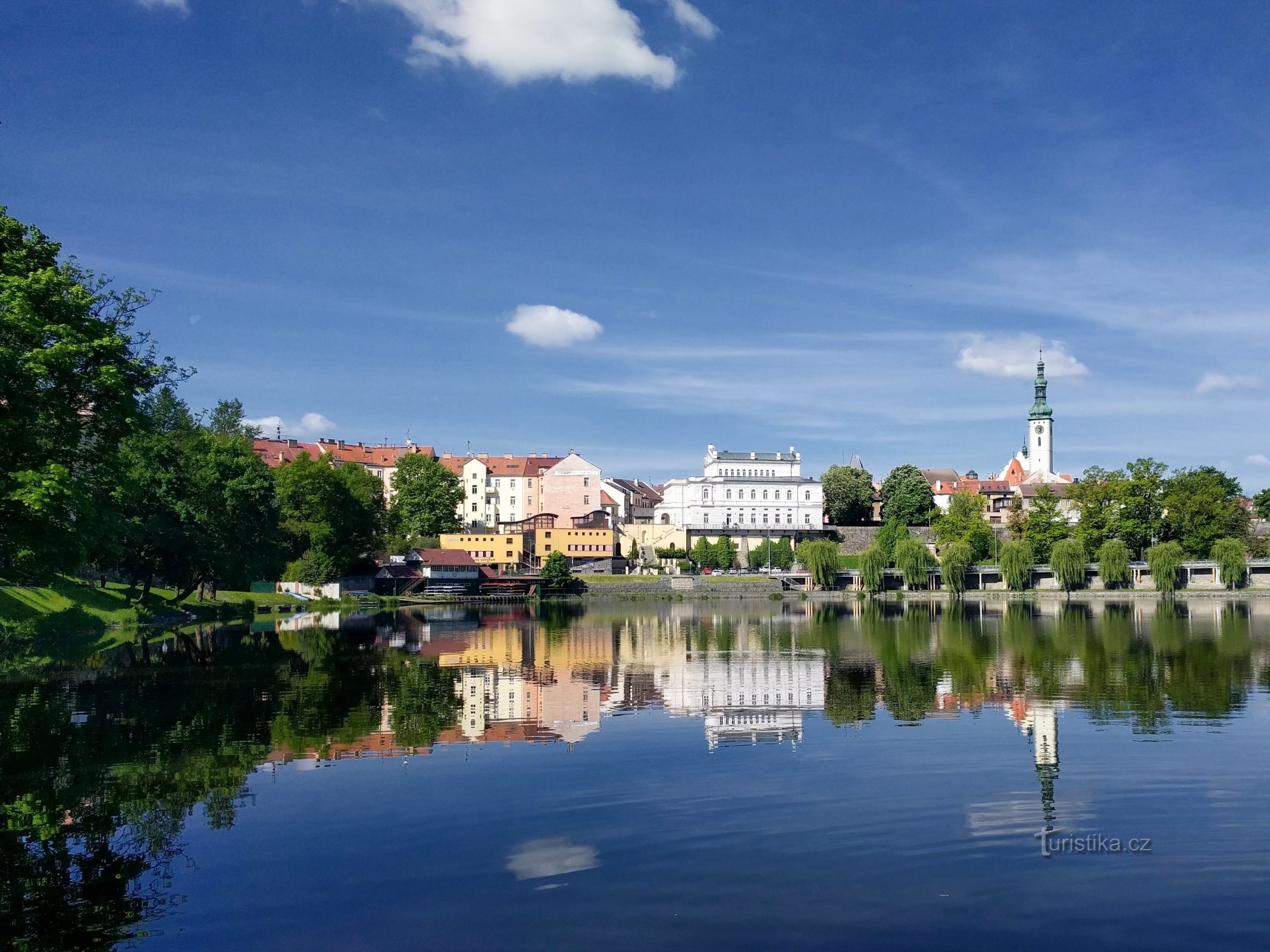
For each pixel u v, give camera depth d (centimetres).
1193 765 2919
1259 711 3888
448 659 6300
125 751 3178
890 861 2050
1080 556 15550
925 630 8812
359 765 2969
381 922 1748
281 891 1902
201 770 2912
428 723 3753
